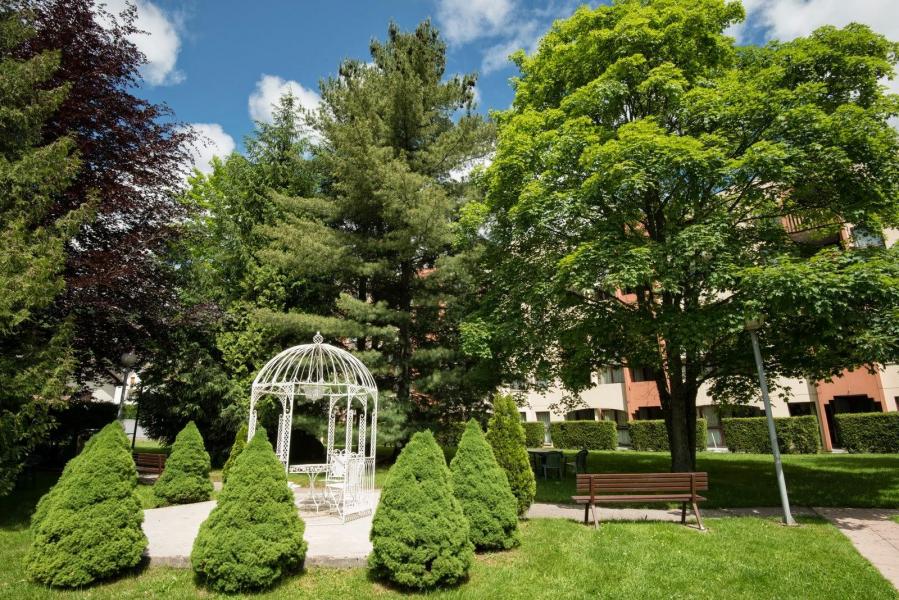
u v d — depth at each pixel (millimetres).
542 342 12234
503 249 13688
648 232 12203
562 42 13414
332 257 15062
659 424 24172
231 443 17016
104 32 11562
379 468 16078
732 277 9320
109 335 12188
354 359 10594
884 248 9852
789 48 10719
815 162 9383
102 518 5441
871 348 8602
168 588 5184
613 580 5645
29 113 8469
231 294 17469
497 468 7031
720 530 7750
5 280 6809
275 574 5250
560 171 11242
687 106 10430
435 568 5281
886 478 12281
